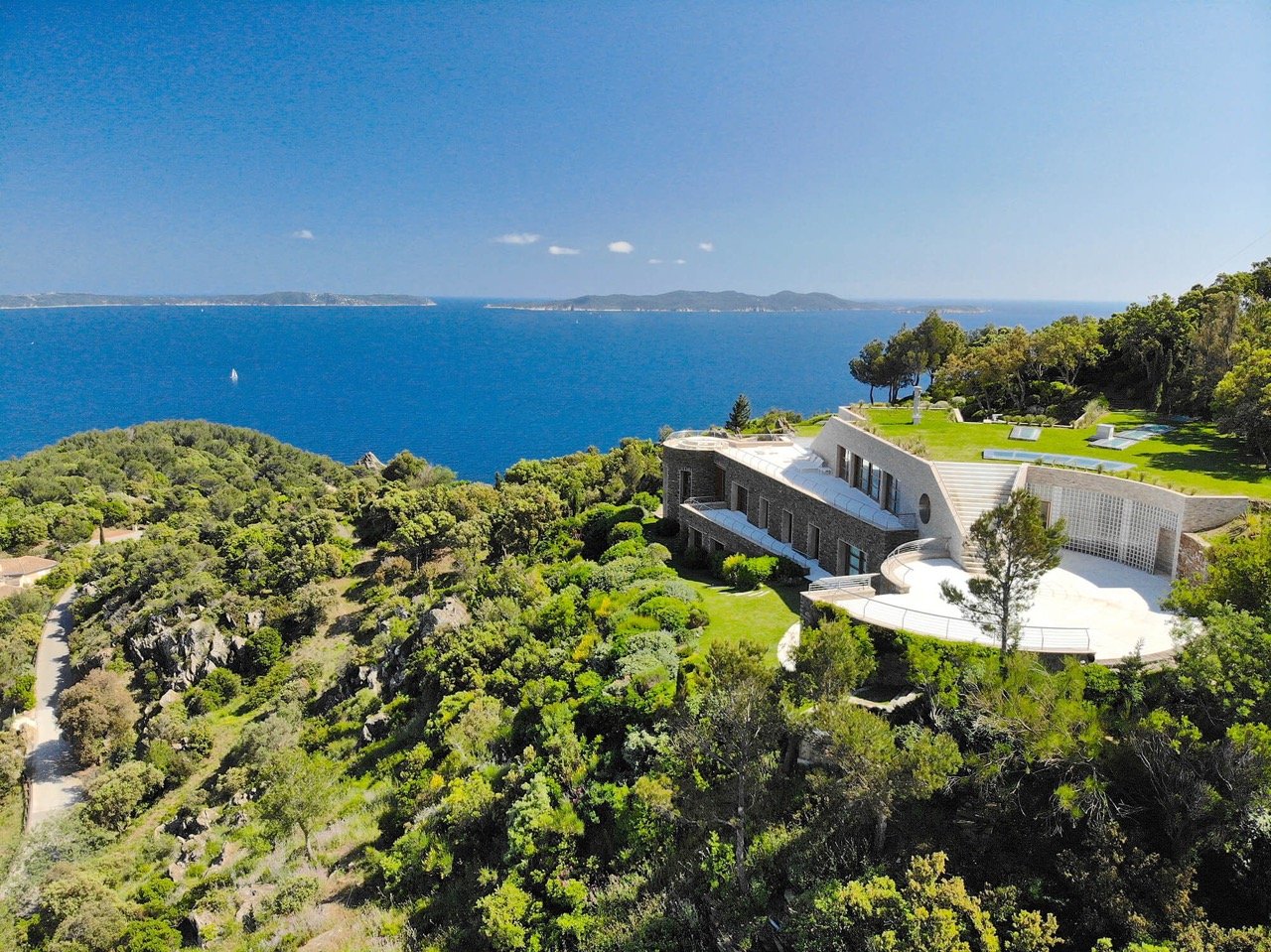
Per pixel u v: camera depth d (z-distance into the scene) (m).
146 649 70.25
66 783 56.34
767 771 19.64
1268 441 33.88
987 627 19.58
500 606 46.47
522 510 67.00
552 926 19.23
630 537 51.31
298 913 26.69
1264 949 11.38
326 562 78.25
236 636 67.94
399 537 77.19
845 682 18.55
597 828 21.75
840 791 15.91
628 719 24.23
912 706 20.42
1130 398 55.84
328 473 183.50
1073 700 16.12
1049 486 33.06
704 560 46.22
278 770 36.19
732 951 16.11
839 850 16.95
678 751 18.19
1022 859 15.26
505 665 36.16
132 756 56.59
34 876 42.50
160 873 37.38
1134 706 17.94
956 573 29.61
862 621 23.84
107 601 86.88
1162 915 12.97
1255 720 14.75
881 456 37.66
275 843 34.00
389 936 22.80
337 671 58.84
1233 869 13.70
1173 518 28.78
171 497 140.50
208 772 51.16
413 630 52.78
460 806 24.97
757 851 17.97
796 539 41.31
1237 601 17.48
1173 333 52.94
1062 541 18.34
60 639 85.31
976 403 61.41
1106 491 31.44
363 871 28.12
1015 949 12.70
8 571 106.62
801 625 27.19
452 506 82.12
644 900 18.67
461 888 23.38
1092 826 14.30
